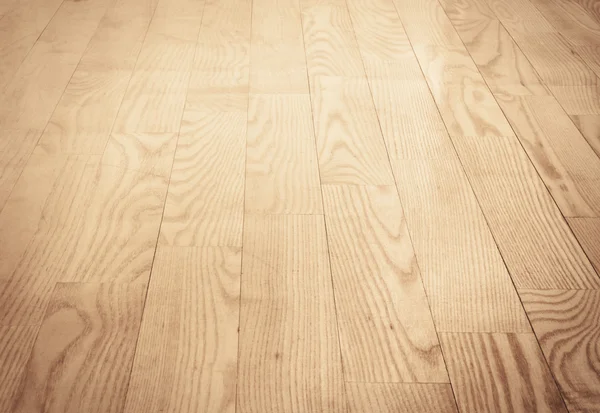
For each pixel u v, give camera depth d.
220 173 1.61
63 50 2.13
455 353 1.19
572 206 1.53
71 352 1.17
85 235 1.42
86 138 1.72
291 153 1.69
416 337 1.22
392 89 1.97
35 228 1.43
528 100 1.93
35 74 2.00
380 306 1.28
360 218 1.49
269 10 2.44
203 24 2.32
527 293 1.31
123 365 1.16
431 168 1.65
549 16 2.43
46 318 1.24
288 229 1.45
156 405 1.09
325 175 1.61
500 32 2.31
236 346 1.19
